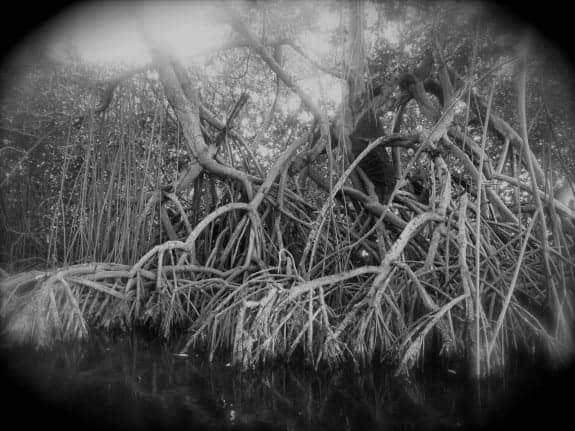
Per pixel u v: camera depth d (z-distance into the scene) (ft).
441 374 15.64
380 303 18.08
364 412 12.32
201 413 11.91
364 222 28.60
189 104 25.67
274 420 11.59
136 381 14.33
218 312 19.35
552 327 18.86
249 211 26.17
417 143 25.66
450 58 21.90
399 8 20.97
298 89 25.85
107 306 21.56
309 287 17.53
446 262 19.66
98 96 27.61
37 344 17.42
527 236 18.43
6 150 28.66
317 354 16.63
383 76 28.43
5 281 19.54
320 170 35.29
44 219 31.89
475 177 22.82
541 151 27.22
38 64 22.98
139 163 30.58
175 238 28.25
